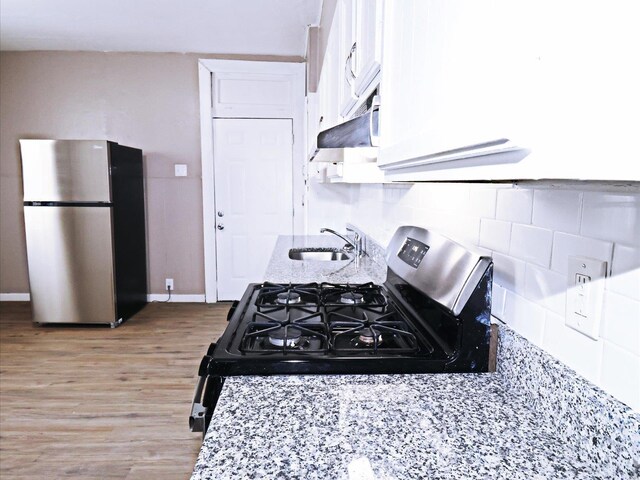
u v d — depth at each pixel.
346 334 1.09
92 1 2.88
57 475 1.83
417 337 1.04
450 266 0.98
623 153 0.36
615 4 0.34
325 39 2.60
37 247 3.48
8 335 3.41
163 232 4.29
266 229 4.34
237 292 4.38
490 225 1.01
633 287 0.59
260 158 4.26
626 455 0.58
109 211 3.46
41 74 4.03
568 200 0.72
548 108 0.35
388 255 1.35
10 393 2.50
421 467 0.61
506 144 0.37
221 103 4.17
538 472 0.61
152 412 2.32
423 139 0.58
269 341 1.05
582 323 0.69
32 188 3.42
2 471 1.85
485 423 0.73
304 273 2.00
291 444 0.66
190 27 3.39
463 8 0.45
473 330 0.91
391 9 0.78
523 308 0.86
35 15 3.14
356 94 1.27
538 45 0.34
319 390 0.84
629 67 0.35
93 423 2.21
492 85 0.38
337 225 3.56
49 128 4.11
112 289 3.55
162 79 4.10
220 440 0.67
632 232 0.59
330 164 1.92
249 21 3.25
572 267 0.71
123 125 4.14
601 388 0.64
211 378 0.91
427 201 1.48
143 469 1.88
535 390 0.78
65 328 3.58
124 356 3.04
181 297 4.36
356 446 0.66
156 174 4.21
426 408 0.77
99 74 4.07
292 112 4.22
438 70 0.53
